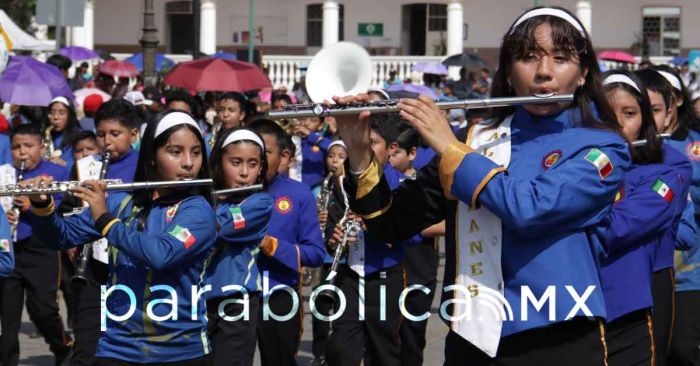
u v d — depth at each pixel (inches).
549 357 207.9
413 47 2134.6
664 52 2071.9
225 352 338.0
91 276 372.8
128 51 2175.2
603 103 216.8
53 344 456.4
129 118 405.7
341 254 386.0
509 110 221.1
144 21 1025.5
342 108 212.1
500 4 2086.6
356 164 219.9
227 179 351.3
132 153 410.9
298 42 2150.6
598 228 219.9
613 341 263.1
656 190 268.7
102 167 402.6
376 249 390.0
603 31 2085.4
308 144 653.9
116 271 269.6
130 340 266.2
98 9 2180.1
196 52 1008.2
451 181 205.5
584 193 202.1
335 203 421.7
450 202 216.5
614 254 261.0
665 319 303.1
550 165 207.3
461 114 976.3
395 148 413.4
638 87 289.6
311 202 389.4
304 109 213.5
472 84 1481.3
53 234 285.4
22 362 480.7
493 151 215.3
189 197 270.1
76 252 383.9
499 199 200.5
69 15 756.6
